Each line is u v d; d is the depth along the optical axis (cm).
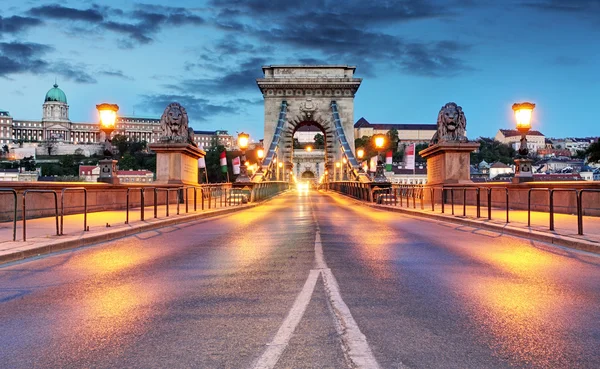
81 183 1864
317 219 1864
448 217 1719
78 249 1046
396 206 2527
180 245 1109
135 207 2303
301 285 668
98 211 1978
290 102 7381
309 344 436
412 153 3192
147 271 793
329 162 7319
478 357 406
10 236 1131
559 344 438
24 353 424
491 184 2292
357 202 3497
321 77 7338
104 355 417
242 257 927
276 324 495
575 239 1048
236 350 425
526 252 973
